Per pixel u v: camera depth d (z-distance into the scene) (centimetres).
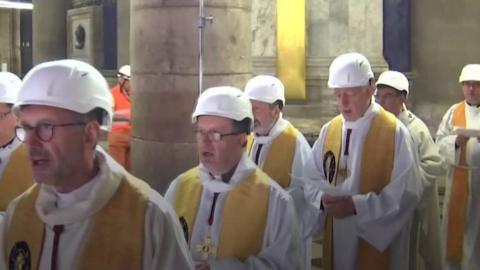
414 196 370
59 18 1470
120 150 616
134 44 500
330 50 1036
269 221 269
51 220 181
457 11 1041
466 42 1038
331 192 367
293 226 269
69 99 175
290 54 1023
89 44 1391
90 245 180
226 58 481
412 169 373
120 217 182
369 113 387
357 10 1028
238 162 281
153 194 191
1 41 1884
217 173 281
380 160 377
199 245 274
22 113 178
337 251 379
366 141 382
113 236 181
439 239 462
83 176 183
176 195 291
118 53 1315
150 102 489
